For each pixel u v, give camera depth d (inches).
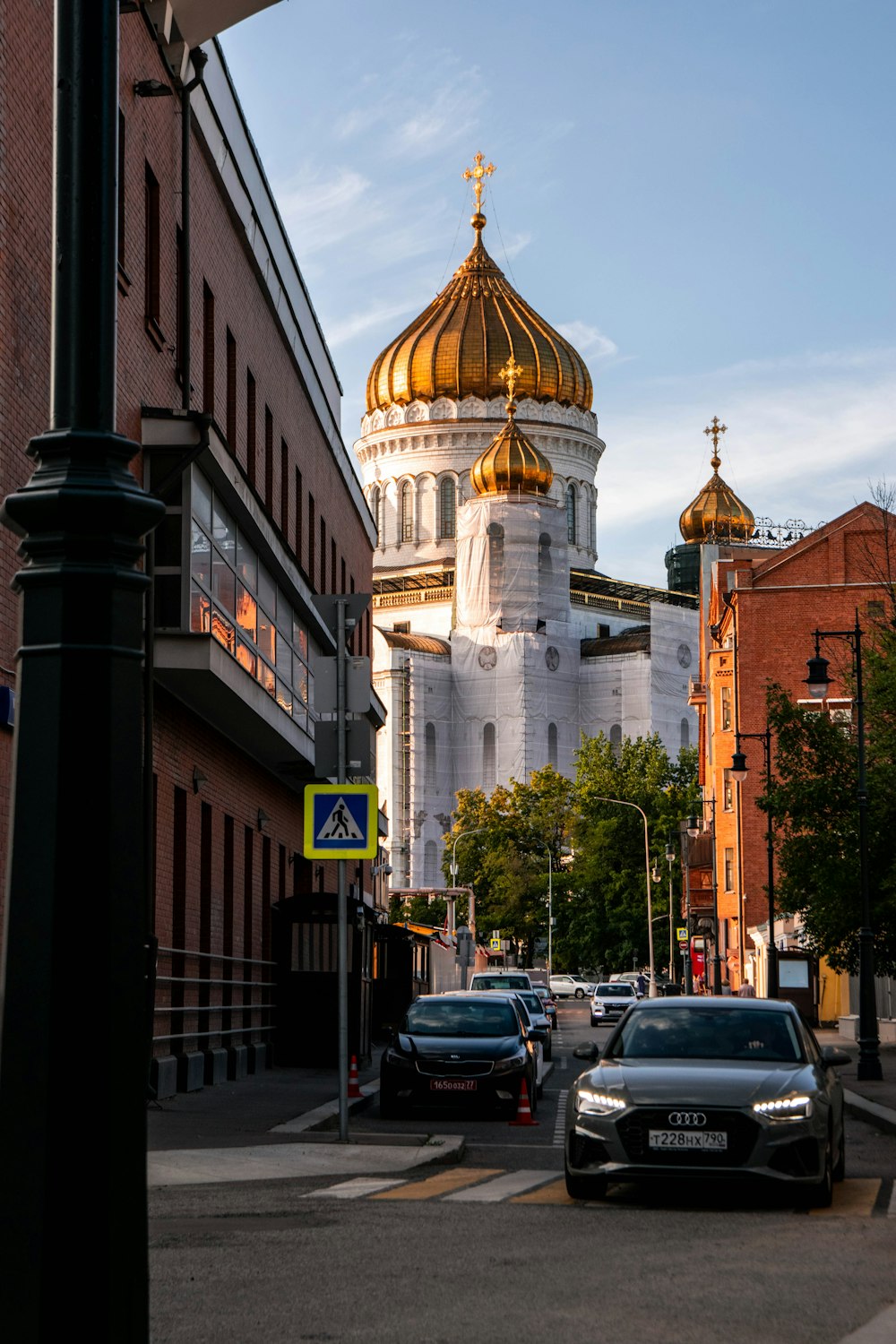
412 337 5570.9
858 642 1300.4
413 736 5012.3
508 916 4340.6
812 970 2041.1
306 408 1446.9
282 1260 358.9
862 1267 356.8
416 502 5492.1
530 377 5477.4
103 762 185.0
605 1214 449.7
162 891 903.1
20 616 189.9
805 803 1491.1
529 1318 294.5
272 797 1290.6
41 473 192.2
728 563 3058.6
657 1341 274.1
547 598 5182.1
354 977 1240.2
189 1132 682.2
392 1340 274.7
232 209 1074.1
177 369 928.9
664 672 5128.0
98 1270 173.6
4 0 622.5
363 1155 594.9
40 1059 178.1
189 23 886.4
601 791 4133.9
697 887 3142.2
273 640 1070.4
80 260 195.8
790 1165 472.1
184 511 826.2
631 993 2423.7
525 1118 806.5
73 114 196.7
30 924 181.6
